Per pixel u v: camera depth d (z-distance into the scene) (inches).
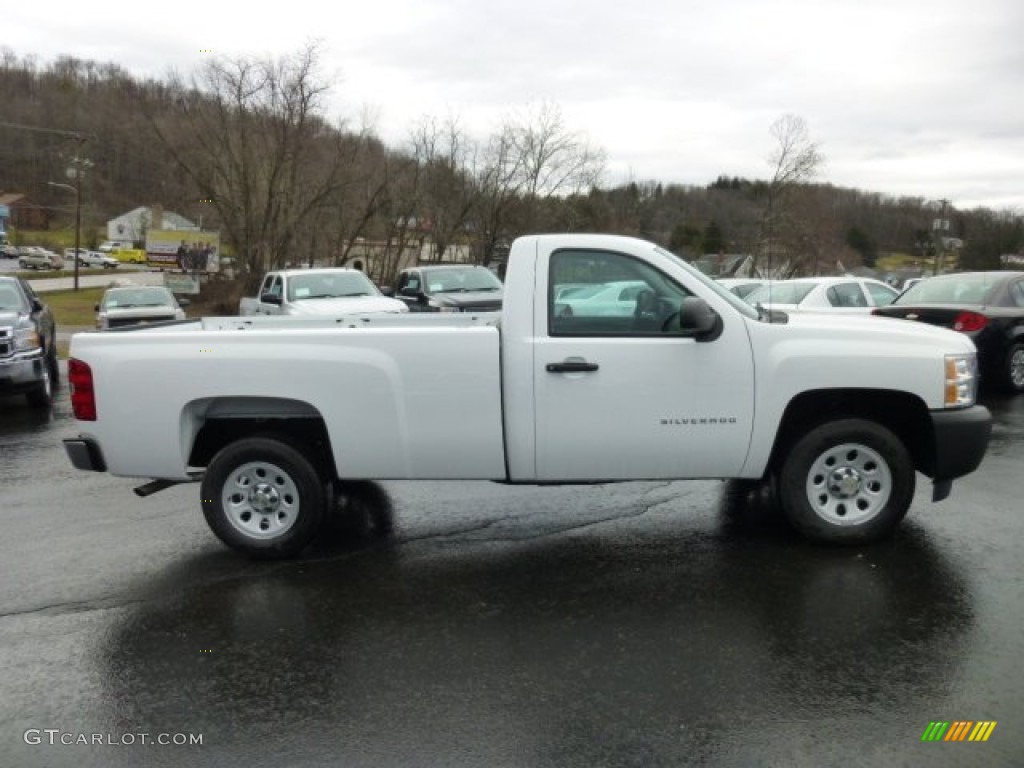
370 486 264.2
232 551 211.2
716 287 199.5
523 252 193.2
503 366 192.2
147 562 205.2
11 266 3196.4
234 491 203.6
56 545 218.8
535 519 229.6
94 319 1332.4
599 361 190.7
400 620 168.4
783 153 1547.7
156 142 1560.0
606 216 1977.1
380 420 193.9
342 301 566.6
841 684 138.9
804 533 200.5
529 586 183.9
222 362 194.4
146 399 196.2
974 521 219.1
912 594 173.6
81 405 199.6
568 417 192.1
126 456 198.7
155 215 1723.7
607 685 140.6
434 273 688.4
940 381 193.2
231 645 159.3
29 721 134.6
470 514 235.3
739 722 128.6
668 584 182.5
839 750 121.0
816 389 192.5
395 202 1668.3
